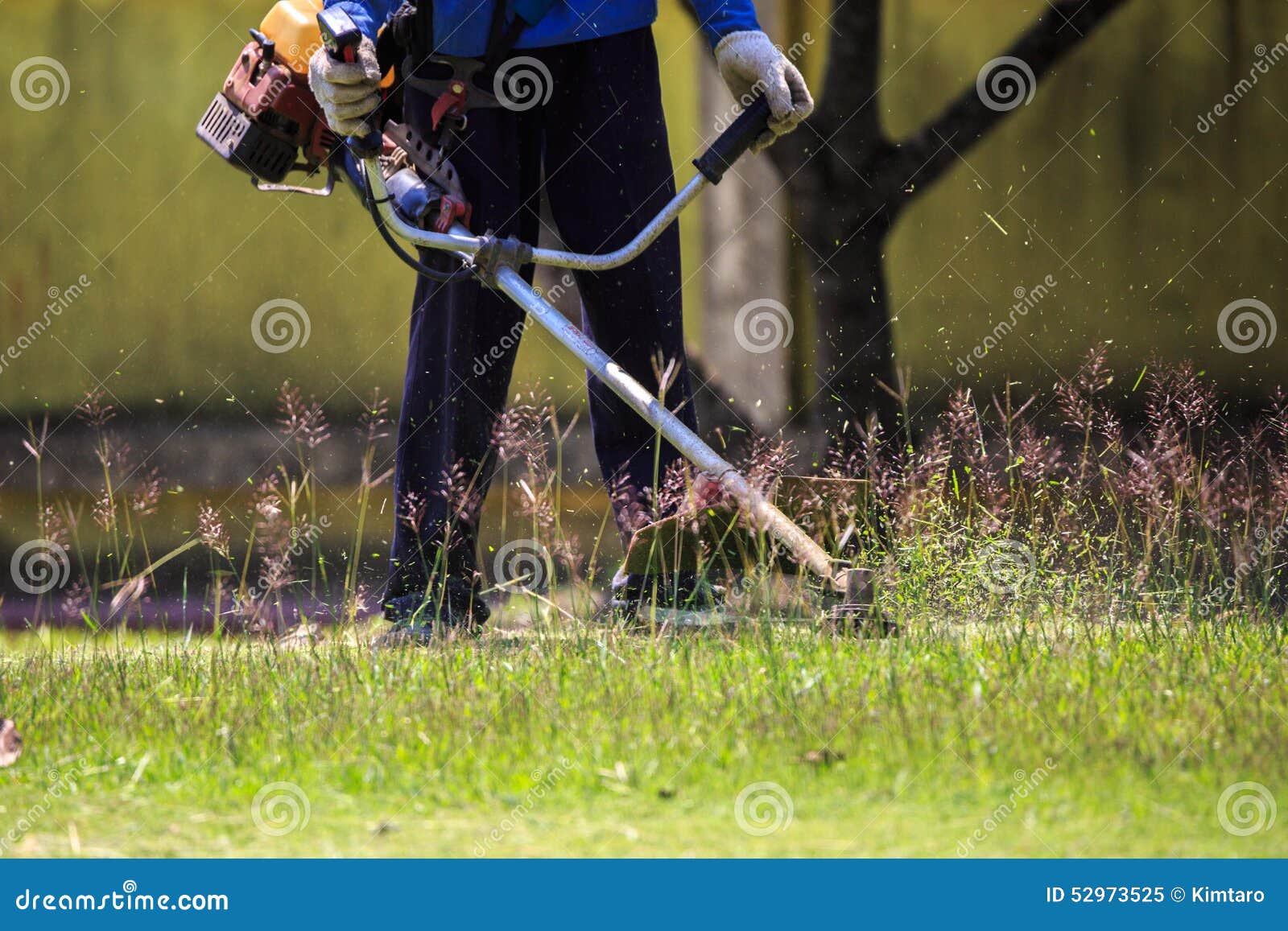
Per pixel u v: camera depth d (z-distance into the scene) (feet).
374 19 34.24
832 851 18.21
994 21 89.92
